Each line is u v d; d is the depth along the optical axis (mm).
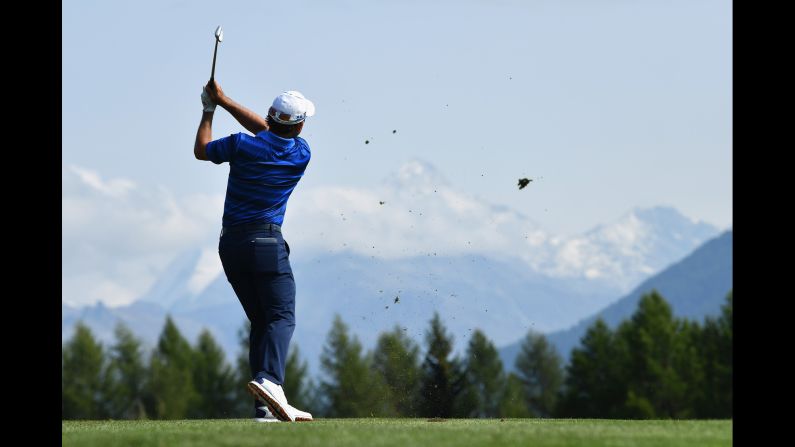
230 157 20562
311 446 13414
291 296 20938
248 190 20500
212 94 21172
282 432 15312
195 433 15266
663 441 13953
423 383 167125
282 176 20609
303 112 20734
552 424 17750
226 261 20734
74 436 15469
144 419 21797
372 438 14203
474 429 15961
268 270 20516
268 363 20453
